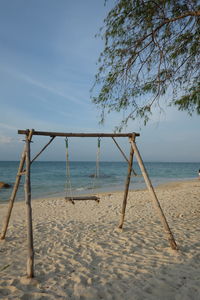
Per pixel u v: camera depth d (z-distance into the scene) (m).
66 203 10.66
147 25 5.16
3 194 15.84
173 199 10.31
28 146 4.03
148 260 3.89
